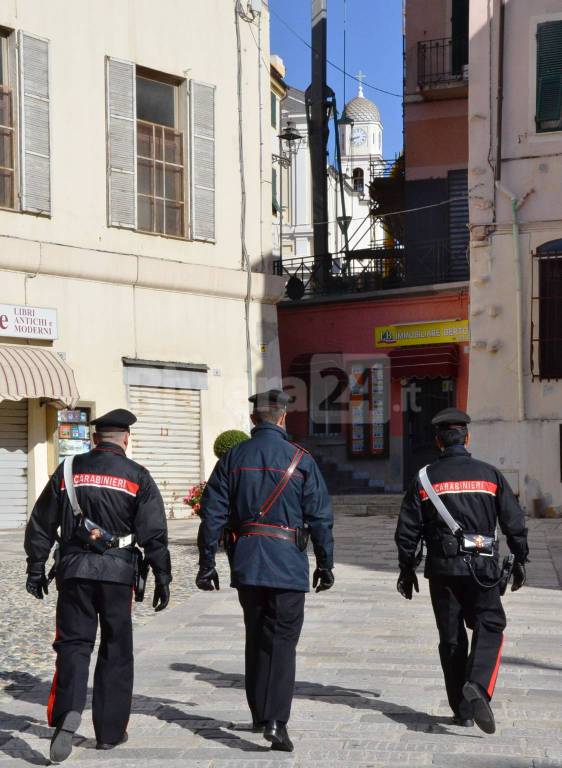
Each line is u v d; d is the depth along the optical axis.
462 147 28.19
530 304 22.36
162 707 7.17
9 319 20.64
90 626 6.23
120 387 22.44
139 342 22.84
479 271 22.75
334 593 12.05
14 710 7.22
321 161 31.56
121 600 6.27
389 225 32.59
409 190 28.53
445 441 6.76
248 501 6.38
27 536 6.45
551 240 22.28
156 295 23.22
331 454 28.23
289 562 6.27
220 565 14.84
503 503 6.58
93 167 22.31
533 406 22.23
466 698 6.13
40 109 21.42
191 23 24.14
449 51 28.34
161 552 6.34
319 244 31.41
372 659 8.58
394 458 27.38
